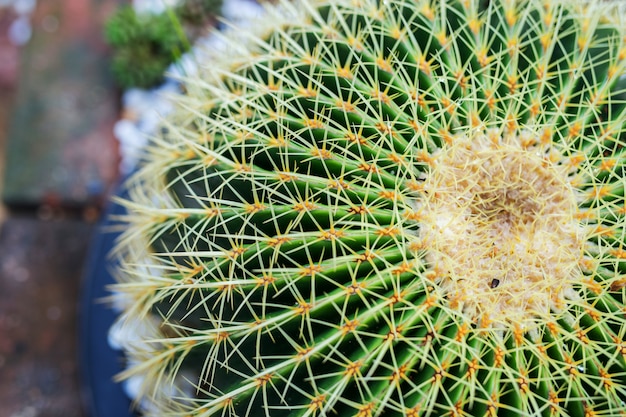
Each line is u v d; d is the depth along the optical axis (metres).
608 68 0.36
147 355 0.41
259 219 0.34
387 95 0.35
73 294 0.59
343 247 0.33
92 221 0.61
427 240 0.33
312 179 0.33
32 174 0.61
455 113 0.34
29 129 0.62
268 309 0.33
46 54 0.63
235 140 0.35
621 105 0.36
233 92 0.39
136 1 0.64
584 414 0.32
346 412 0.32
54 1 0.65
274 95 0.36
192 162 0.37
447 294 0.32
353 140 0.34
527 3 0.39
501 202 0.34
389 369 0.31
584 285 0.33
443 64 0.35
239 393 0.33
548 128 0.34
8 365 0.58
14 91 0.63
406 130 0.34
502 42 0.37
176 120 0.43
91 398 0.51
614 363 0.32
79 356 0.57
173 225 0.38
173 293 0.35
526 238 0.34
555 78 0.36
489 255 0.33
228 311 0.34
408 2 0.38
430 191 0.33
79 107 0.63
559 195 0.34
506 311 0.32
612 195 0.34
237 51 0.41
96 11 0.65
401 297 0.32
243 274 0.34
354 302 0.32
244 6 0.62
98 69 0.63
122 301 0.47
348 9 0.38
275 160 0.35
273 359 0.33
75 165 0.61
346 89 0.35
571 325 0.32
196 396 0.38
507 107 0.35
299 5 0.42
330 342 0.31
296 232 0.33
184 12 0.61
